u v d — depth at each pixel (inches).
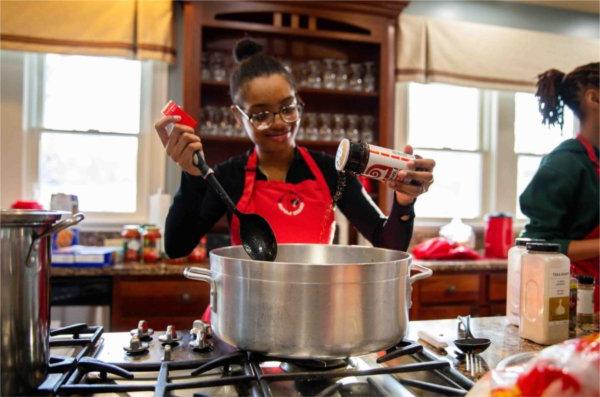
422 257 98.9
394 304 26.0
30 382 23.3
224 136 93.4
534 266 33.6
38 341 23.9
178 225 42.4
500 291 95.2
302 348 24.2
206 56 94.5
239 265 25.4
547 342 32.8
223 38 99.3
